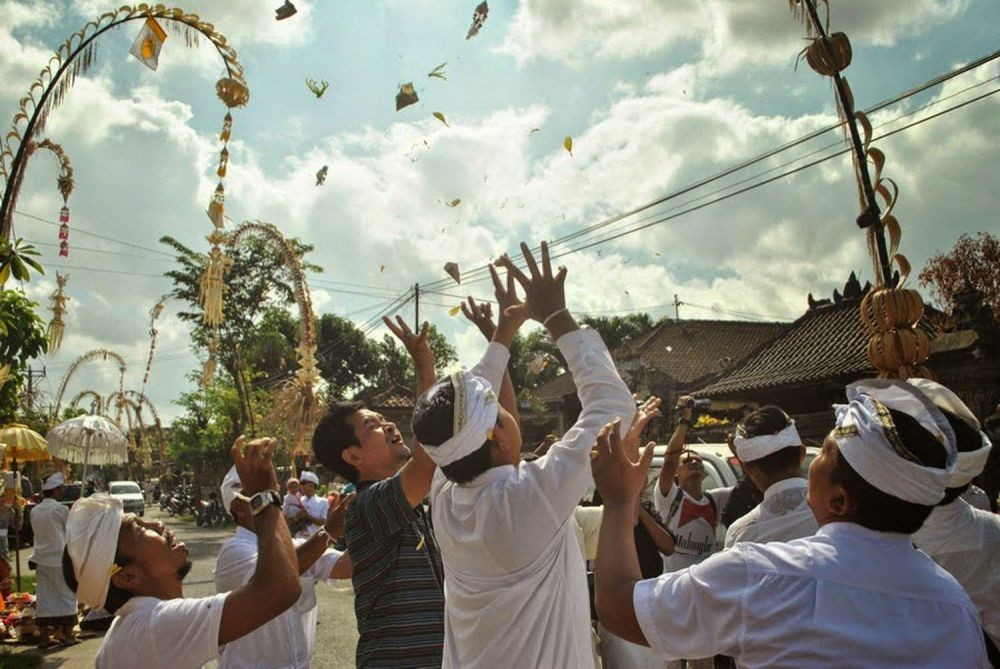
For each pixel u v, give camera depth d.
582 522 4.16
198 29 6.15
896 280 3.58
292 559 2.18
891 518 1.62
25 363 9.45
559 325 2.27
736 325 30.48
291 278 9.50
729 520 4.90
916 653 1.53
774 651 1.58
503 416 2.17
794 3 3.89
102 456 7.49
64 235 6.91
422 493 2.71
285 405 9.44
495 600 2.02
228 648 3.32
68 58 6.38
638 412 2.15
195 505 36.16
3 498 10.37
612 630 1.76
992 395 11.21
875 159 3.69
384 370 46.53
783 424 3.21
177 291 29.56
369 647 2.69
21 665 7.59
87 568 2.11
